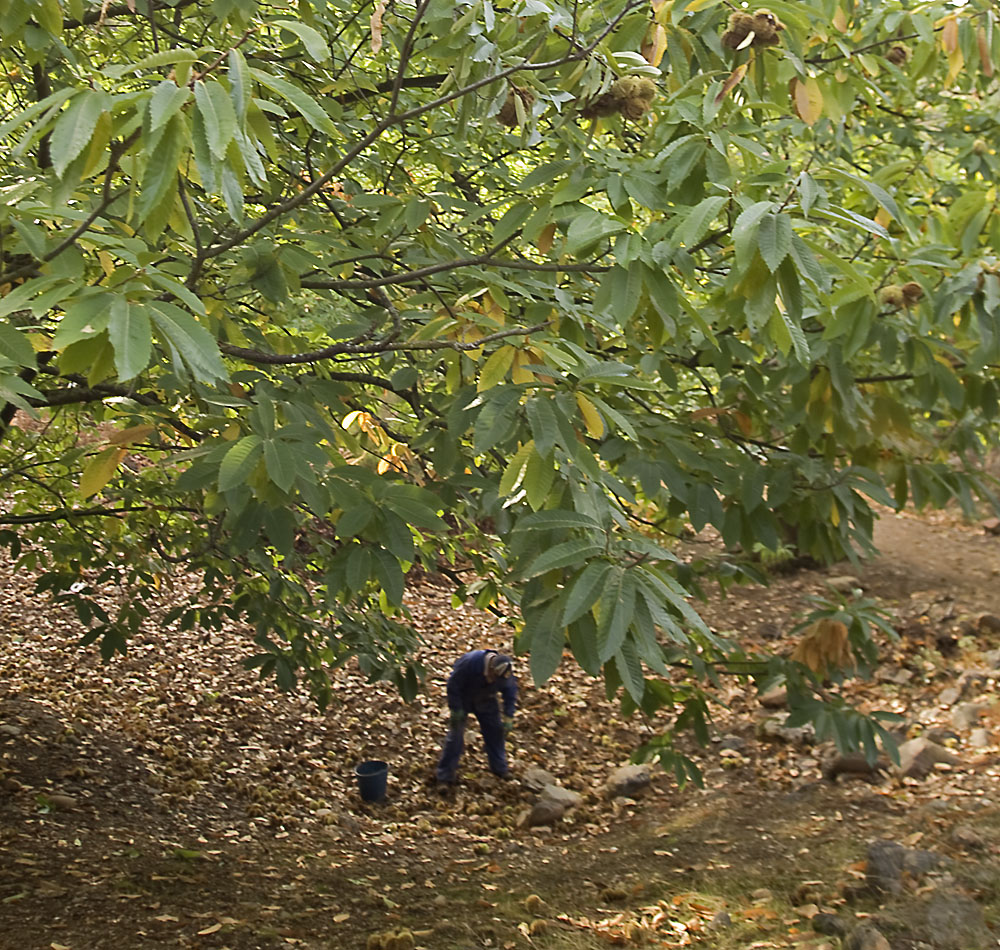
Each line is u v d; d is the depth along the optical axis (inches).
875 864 216.8
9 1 102.0
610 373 92.3
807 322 140.6
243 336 134.7
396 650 238.1
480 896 233.0
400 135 189.3
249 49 146.8
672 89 122.4
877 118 237.9
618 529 97.0
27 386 74.2
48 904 198.1
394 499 93.7
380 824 312.0
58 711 341.4
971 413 165.9
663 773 354.0
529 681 439.2
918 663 424.2
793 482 142.3
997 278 120.0
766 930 194.4
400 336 137.2
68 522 215.0
